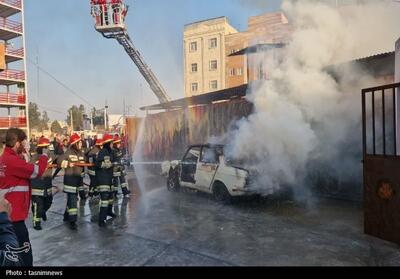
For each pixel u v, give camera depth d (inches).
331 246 172.2
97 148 303.3
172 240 186.1
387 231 176.9
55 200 319.6
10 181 137.7
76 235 202.7
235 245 175.6
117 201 296.5
